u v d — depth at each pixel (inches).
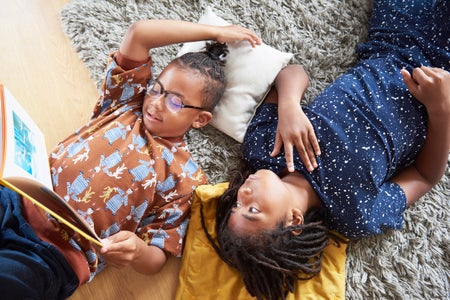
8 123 30.2
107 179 37.3
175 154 41.1
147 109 39.4
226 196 39.7
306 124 38.9
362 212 38.4
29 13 47.0
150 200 39.0
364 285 42.2
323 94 41.7
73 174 36.7
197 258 40.6
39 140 36.0
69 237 35.9
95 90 45.8
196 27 40.7
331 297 39.7
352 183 38.4
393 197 40.6
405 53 42.2
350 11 48.2
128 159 38.3
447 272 43.0
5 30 46.3
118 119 39.6
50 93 45.3
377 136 39.2
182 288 40.5
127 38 38.8
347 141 38.9
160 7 47.5
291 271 37.9
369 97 40.3
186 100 38.7
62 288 34.6
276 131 41.2
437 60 41.7
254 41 42.9
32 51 46.1
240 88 43.1
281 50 47.2
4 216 34.6
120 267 36.0
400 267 42.9
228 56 42.9
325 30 48.1
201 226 41.3
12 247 33.3
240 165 43.4
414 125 40.4
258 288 38.2
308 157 38.6
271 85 44.2
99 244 32.3
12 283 30.6
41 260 33.0
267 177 35.9
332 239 41.2
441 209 44.4
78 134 39.4
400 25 43.3
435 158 40.9
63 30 46.7
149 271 39.5
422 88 38.6
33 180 29.4
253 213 34.8
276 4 48.1
